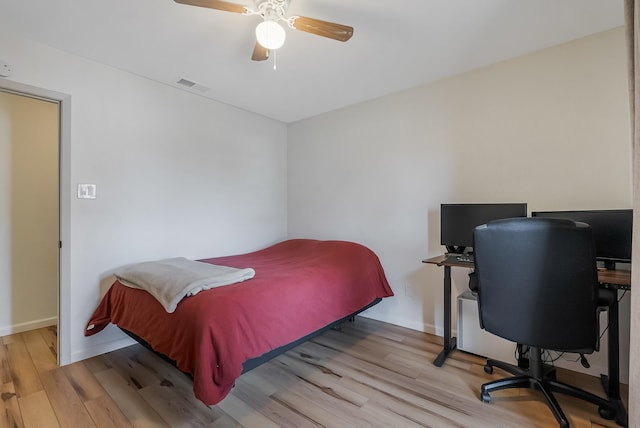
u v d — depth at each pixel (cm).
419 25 196
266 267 255
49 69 216
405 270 301
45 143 304
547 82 227
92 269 236
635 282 117
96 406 176
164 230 281
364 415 169
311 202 381
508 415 168
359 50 226
